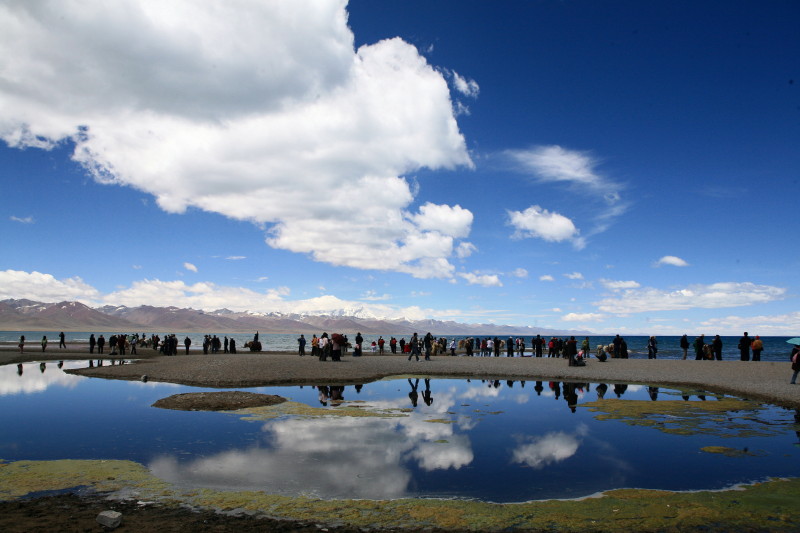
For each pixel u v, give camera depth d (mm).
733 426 13609
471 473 9188
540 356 47344
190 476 8859
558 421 14383
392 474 9078
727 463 9930
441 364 34438
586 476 9047
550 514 7156
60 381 24594
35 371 30562
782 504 7535
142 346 65625
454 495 8000
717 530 6555
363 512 7176
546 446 11320
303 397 19047
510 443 11586
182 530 6344
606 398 19375
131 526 6445
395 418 14672
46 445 11125
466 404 17672
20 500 7539
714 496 7922
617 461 10078
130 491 8016
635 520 6918
